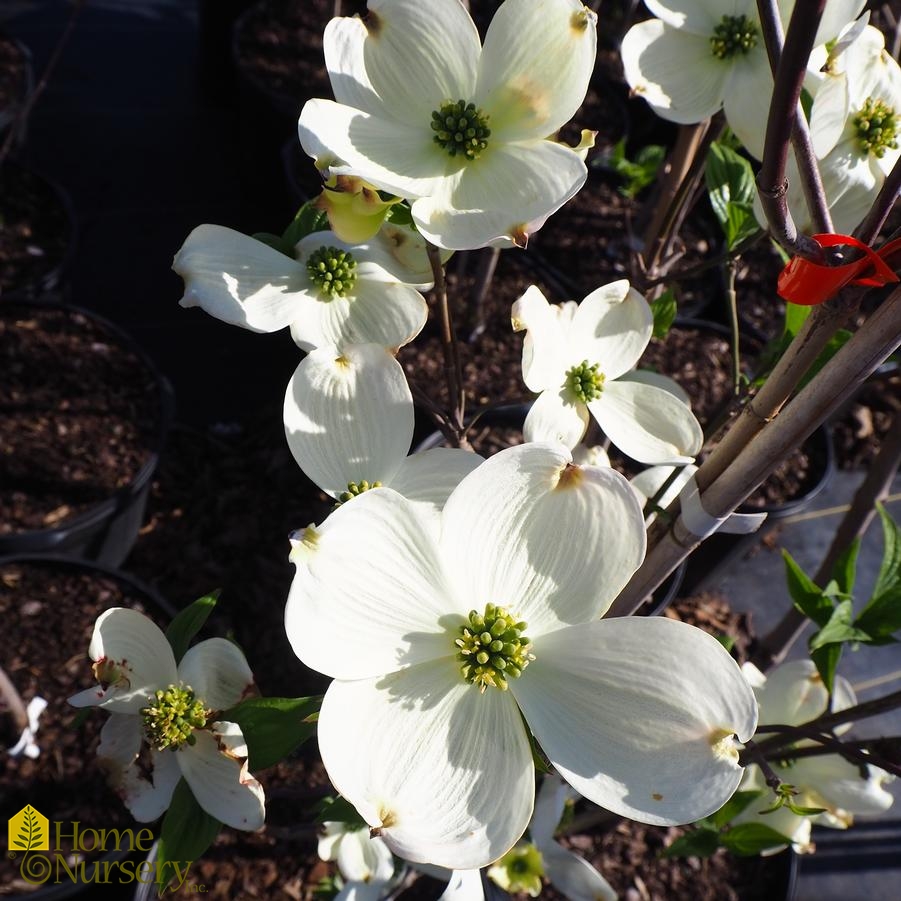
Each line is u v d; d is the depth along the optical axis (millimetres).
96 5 953
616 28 913
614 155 726
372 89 248
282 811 453
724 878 461
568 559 216
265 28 839
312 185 713
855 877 524
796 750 312
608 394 297
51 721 446
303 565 196
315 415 256
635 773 203
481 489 208
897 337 191
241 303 289
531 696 214
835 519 672
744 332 666
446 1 239
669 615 599
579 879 360
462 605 217
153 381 577
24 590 484
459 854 197
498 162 244
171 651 270
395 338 300
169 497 596
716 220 756
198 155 834
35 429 540
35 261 642
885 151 272
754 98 325
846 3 280
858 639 283
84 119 841
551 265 693
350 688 206
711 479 243
